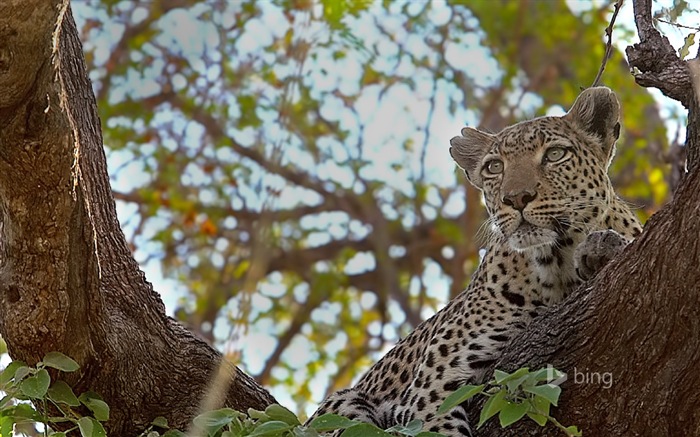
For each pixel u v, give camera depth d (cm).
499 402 786
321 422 802
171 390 969
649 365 820
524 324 1116
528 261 1127
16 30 705
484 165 1216
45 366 880
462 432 1008
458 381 1081
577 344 855
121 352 922
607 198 1177
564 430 780
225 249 2219
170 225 2234
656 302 803
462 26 2219
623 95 2105
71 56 998
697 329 792
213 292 2148
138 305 973
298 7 1394
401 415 1088
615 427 839
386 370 1203
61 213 813
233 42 2139
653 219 819
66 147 780
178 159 2236
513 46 2325
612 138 1209
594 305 851
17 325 859
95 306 876
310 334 2253
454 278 2203
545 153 1166
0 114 753
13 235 832
